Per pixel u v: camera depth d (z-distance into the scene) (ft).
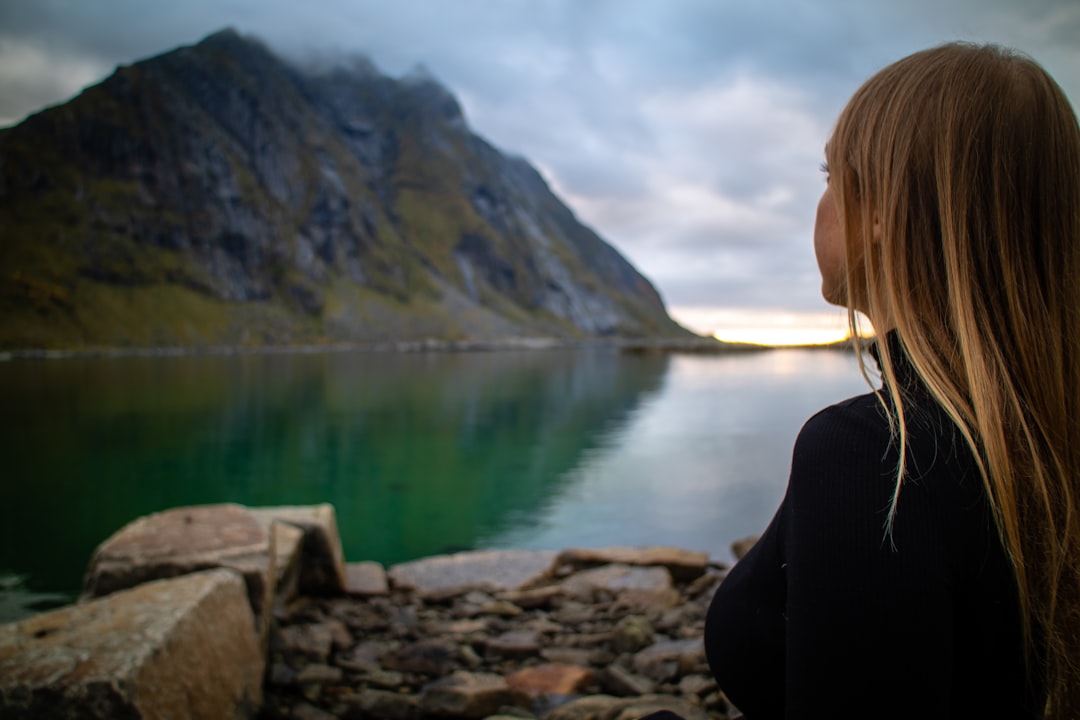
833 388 107.86
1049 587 2.01
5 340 388.57
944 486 2.02
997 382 2.08
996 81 2.31
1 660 7.98
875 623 1.96
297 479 47.70
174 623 8.95
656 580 17.67
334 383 141.38
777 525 2.57
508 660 12.92
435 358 291.79
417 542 32.45
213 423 77.46
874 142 2.48
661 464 50.26
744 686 2.66
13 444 62.59
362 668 12.39
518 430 70.69
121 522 36.06
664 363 213.05
